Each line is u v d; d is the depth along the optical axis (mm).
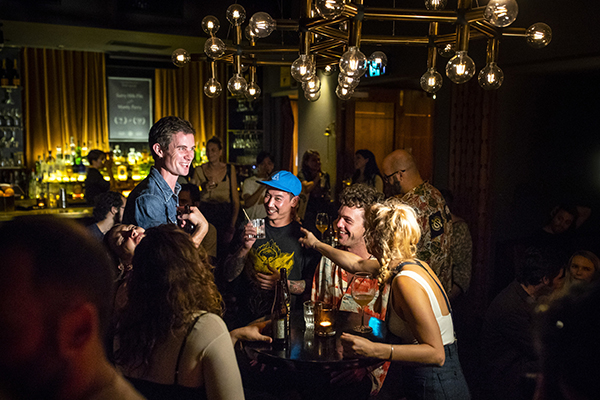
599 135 4680
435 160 4922
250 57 2512
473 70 1654
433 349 1580
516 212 4508
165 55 8266
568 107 4594
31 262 542
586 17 3193
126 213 1871
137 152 9125
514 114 4395
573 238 3479
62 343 555
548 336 2100
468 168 4520
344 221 2213
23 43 6980
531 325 2188
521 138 4453
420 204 2783
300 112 7242
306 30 1719
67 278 554
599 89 4613
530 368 2262
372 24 5180
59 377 560
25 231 565
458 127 4582
